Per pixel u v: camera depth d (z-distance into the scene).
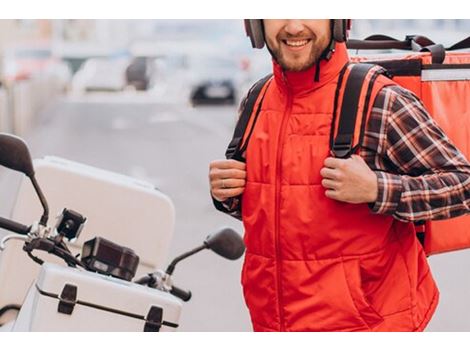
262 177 2.95
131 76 55.44
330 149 2.85
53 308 2.79
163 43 63.66
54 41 57.84
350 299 2.83
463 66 3.29
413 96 2.90
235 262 8.38
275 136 2.94
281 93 2.98
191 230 10.20
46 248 2.97
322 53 2.88
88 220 3.55
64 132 25.16
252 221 2.96
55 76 48.78
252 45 3.06
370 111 2.84
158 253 3.61
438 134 2.87
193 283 7.52
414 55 3.34
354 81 2.88
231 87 38.97
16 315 3.53
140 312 2.88
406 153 2.85
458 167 2.85
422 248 3.07
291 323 2.89
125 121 30.16
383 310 2.87
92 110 36.53
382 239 2.88
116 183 3.58
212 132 26.08
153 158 18.80
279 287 2.92
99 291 2.84
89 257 3.02
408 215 2.79
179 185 14.62
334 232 2.84
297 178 2.87
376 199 2.77
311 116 2.90
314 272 2.86
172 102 43.81
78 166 3.69
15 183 10.21
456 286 7.30
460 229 3.17
